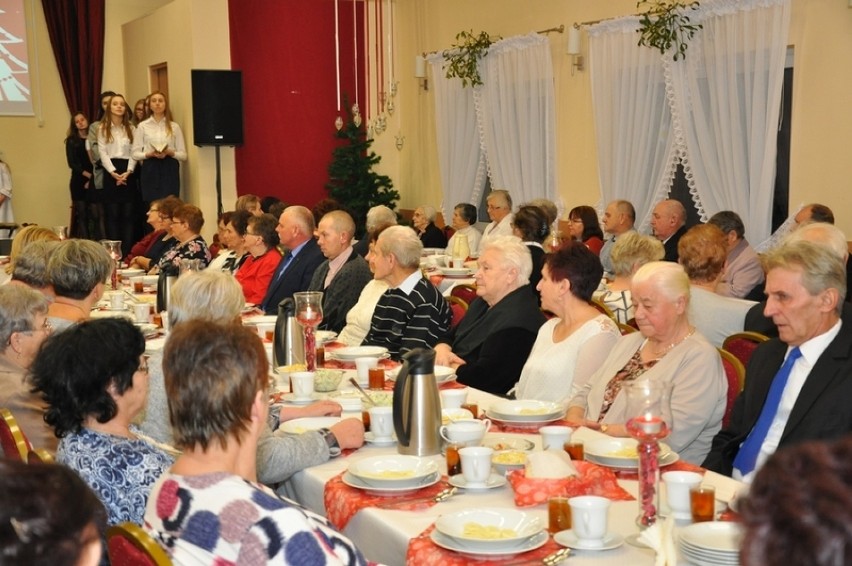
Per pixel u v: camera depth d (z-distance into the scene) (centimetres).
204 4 1079
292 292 600
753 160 741
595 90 880
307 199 1178
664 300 299
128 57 1261
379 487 230
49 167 1241
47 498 95
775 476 79
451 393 301
